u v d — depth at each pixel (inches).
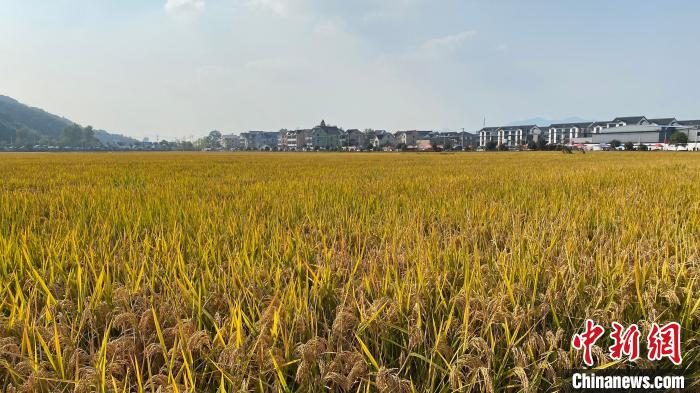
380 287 113.6
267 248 162.6
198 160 1419.8
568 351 92.0
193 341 84.4
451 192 344.8
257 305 106.8
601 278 111.7
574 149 3558.1
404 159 1553.9
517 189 379.9
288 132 6909.5
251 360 83.7
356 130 6565.0
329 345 85.7
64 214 229.6
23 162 1183.6
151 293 109.2
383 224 208.5
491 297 104.9
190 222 212.2
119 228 200.8
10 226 207.0
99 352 82.5
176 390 70.1
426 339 92.1
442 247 168.7
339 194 333.4
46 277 128.3
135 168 816.9
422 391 81.7
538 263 128.3
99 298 109.0
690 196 308.8
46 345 86.4
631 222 200.2
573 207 251.8
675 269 125.2
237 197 310.8
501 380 83.2
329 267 123.2
